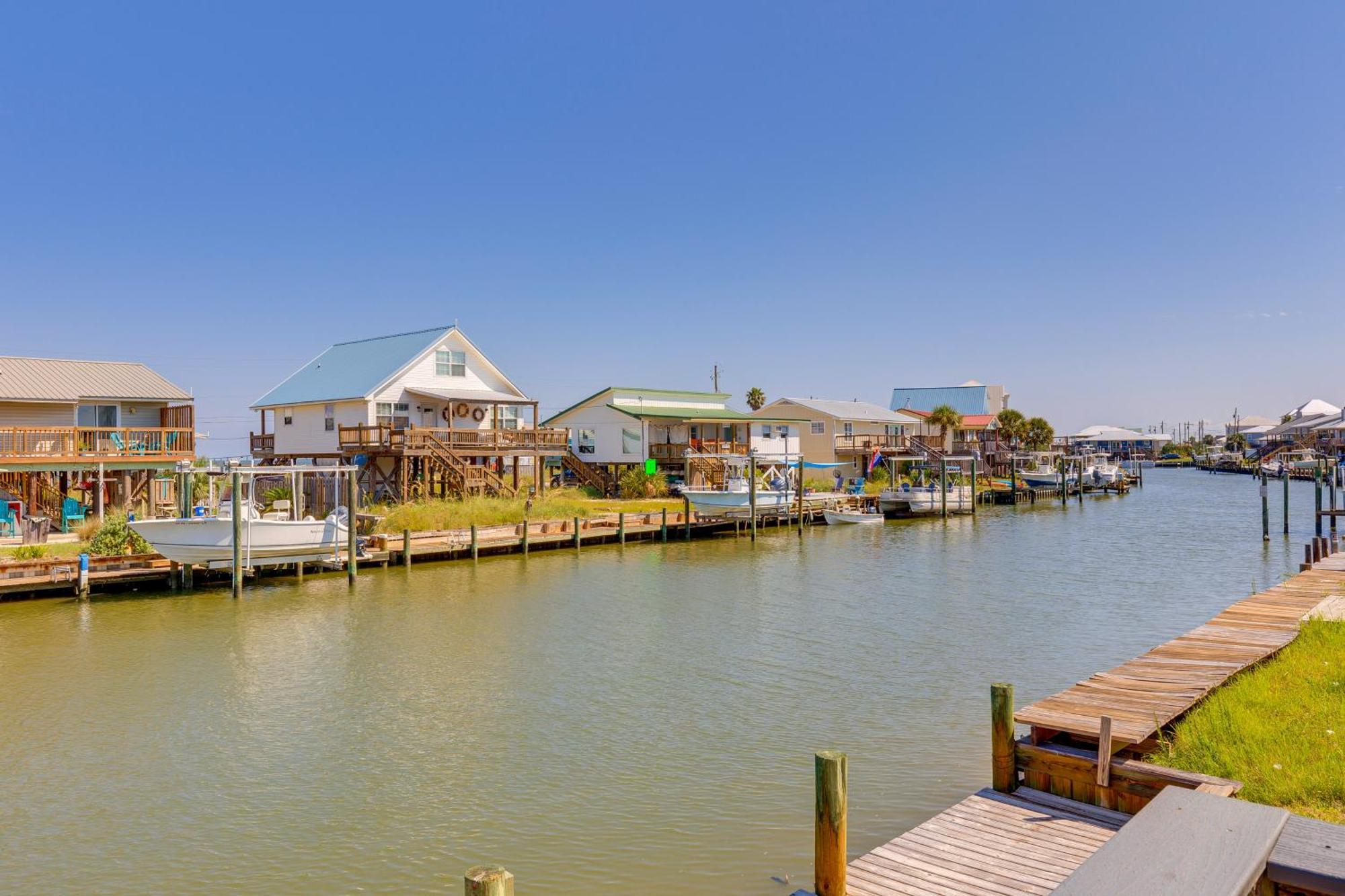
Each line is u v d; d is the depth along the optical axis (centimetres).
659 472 5550
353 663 1869
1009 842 869
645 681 1717
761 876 927
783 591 2795
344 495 4031
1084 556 3700
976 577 3100
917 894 782
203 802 1160
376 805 1139
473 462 4784
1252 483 9862
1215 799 515
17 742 1395
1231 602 2545
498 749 1341
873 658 1884
